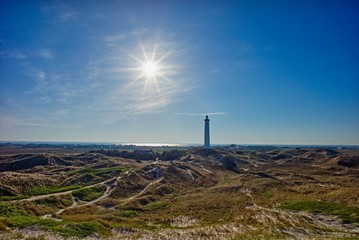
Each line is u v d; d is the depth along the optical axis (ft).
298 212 171.42
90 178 298.35
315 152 616.39
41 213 168.66
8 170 396.37
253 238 114.52
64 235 106.11
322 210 168.96
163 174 333.01
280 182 298.76
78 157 493.77
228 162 481.05
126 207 203.41
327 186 268.21
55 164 428.97
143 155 596.29
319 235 125.08
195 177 346.33
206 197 240.73
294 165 480.64
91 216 156.04
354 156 474.90
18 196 206.28
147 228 135.95
